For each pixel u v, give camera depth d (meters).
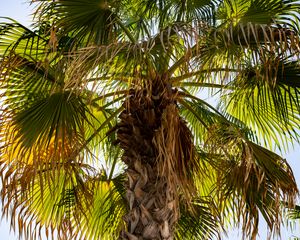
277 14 4.45
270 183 4.52
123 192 5.24
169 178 3.60
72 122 3.87
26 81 4.09
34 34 4.03
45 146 3.92
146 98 3.88
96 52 3.46
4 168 3.92
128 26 4.79
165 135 3.78
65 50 4.06
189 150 4.09
